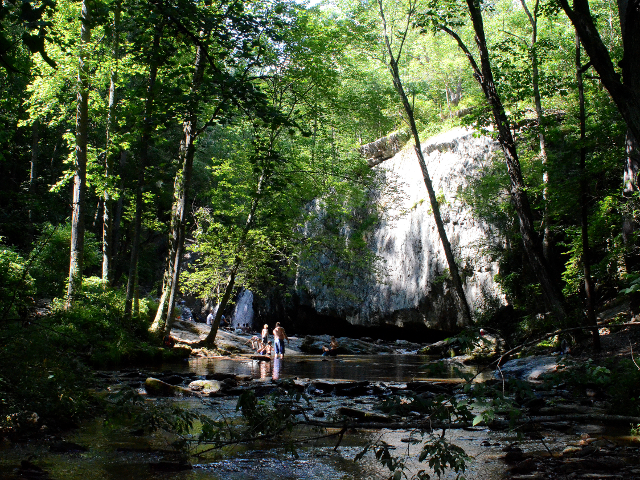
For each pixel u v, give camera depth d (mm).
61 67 16000
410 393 4066
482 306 26562
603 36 25359
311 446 5043
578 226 17812
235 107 7789
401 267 31812
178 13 6816
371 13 25016
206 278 23641
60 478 3691
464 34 31766
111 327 15078
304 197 22188
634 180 13102
